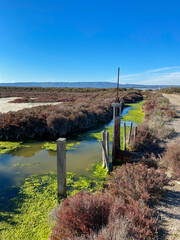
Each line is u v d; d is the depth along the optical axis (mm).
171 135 10508
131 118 18453
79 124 14023
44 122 12172
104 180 6172
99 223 3031
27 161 7793
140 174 4355
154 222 2996
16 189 5492
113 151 7574
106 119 18219
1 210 4473
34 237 3598
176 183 4887
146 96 53656
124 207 3244
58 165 4590
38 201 4852
